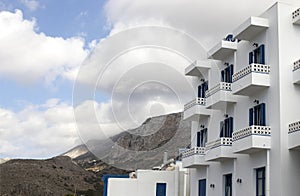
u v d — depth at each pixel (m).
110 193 21.06
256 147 17.61
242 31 19.39
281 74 17.75
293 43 18.16
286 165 16.88
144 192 23.16
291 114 17.50
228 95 20.84
